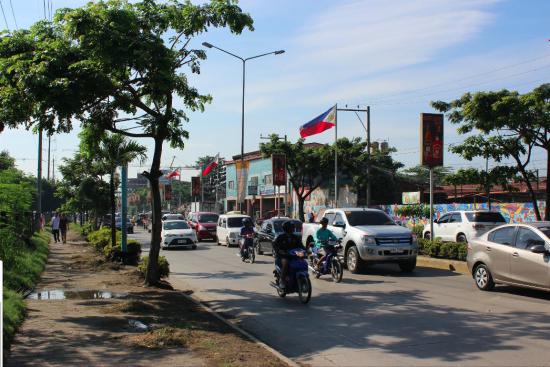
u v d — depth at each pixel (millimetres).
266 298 12086
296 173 42594
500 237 12094
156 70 10398
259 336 8547
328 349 7586
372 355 7176
